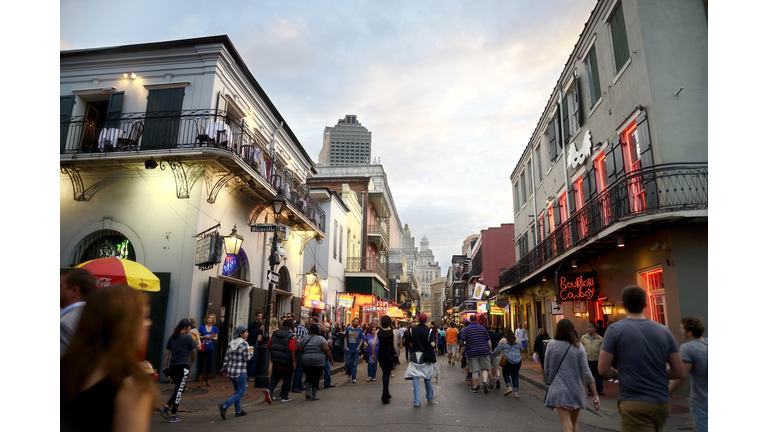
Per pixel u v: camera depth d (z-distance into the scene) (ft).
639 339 10.94
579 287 46.29
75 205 39.75
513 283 75.51
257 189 44.04
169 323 35.88
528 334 78.07
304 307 65.00
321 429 21.22
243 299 47.03
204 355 34.96
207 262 34.35
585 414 25.57
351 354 41.27
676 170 31.32
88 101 43.06
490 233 116.47
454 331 61.41
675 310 30.86
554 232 52.60
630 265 38.24
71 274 10.31
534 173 72.08
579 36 46.88
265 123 52.70
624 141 38.22
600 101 42.29
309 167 71.26
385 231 143.64
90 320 6.18
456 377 45.09
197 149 35.86
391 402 29.12
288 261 61.05
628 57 36.88
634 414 10.52
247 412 25.59
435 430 21.18
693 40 34.01
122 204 39.04
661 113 32.81
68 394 5.80
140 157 36.47
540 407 27.99
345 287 93.81
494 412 25.99
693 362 12.22
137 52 41.75
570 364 16.25
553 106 59.36
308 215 59.00
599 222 39.32
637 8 35.12
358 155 503.20
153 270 37.22
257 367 35.22
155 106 40.47
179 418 23.45
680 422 22.31
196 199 37.93
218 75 41.45
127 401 5.87
